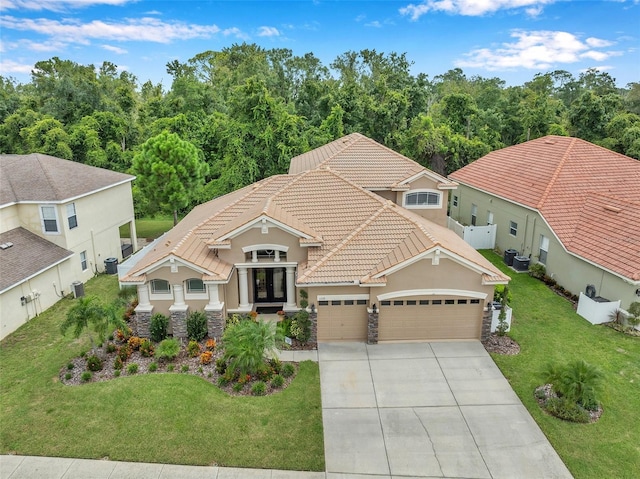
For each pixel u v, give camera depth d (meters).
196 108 50.91
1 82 68.69
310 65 68.44
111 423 13.66
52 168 25.83
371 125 44.97
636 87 68.38
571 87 69.94
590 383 13.74
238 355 15.15
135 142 47.03
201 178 33.22
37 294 21.61
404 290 17.56
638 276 18.12
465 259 17.19
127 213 30.55
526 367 16.52
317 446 12.87
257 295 21.09
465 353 17.45
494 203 29.11
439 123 46.12
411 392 15.19
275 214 19.09
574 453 12.59
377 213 20.00
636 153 39.44
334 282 17.34
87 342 18.61
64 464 12.27
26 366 17.09
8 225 23.17
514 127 48.03
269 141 37.06
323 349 17.81
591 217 23.14
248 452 12.65
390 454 12.60
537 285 23.66
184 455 12.54
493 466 12.19
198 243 19.44
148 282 18.23
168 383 15.37
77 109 46.50
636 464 12.18
